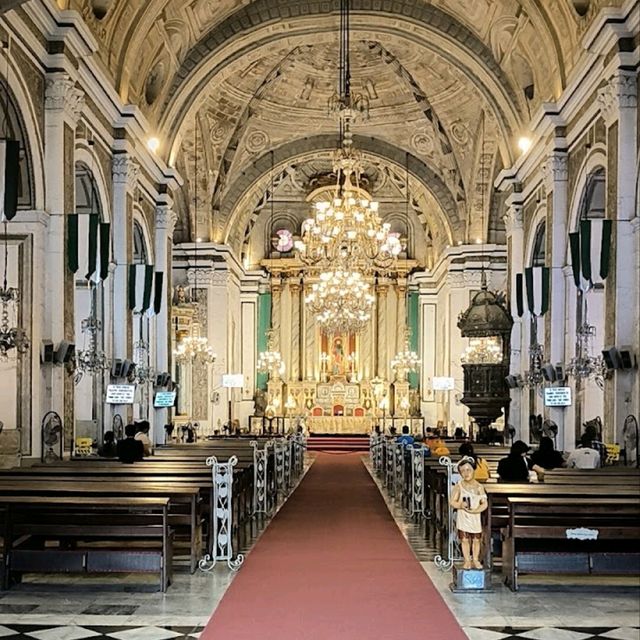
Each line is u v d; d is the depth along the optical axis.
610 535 8.22
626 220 14.46
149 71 20.47
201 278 30.64
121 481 10.16
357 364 38.44
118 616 7.38
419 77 27.28
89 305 18.48
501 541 9.45
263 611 7.56
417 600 7.98
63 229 14.36
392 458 19.20
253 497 14.08
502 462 10.50
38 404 13.91
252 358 37.31
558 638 6.72
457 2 21.62
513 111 22.33
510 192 23.36
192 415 29.88
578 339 17.89
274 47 23.09
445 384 30.84
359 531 12.51
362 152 30.98
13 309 13.90
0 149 11.64
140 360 20.92
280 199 38.69
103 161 17.78
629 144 14.42
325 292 26.81
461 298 30.61
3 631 6.91
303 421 35.88
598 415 17.81
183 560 9.93
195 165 29.48
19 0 9.50
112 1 17.06
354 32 22.81
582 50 16.69
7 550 8.33
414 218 38.88
